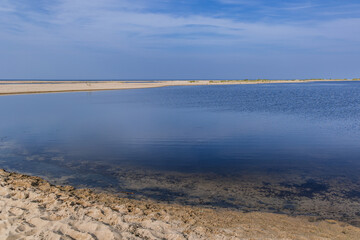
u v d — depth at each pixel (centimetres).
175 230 541
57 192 752
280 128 1795
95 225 532
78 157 1159
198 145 1361
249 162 1090
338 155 1180
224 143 1400
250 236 532
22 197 704
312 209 688
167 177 920
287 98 4231
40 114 2461
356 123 1967
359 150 1252
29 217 575
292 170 991
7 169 1002
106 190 810
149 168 1015
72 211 605
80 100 3875
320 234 555
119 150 1270
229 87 8588
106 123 2011
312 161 1099
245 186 844
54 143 1408
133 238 496
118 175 941
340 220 630
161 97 4422
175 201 734
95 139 1491
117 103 3462
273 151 1247
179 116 2344
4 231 523
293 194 783
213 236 520
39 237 488
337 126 1858
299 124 1936
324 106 3055
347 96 4616
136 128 1811
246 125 1911
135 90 6531
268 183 868
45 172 970
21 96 4528
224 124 1950
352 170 988
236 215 645
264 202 730
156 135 1593
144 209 662
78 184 858
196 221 600
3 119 2191
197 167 1028
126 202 710
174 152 1231
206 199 748
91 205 661
